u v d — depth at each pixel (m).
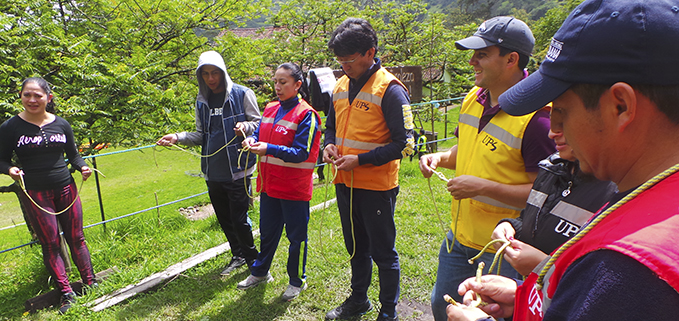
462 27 15.00
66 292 3.24
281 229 3.34
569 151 1.23
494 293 1.11
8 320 3.09
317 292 3.30
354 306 2.94
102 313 3.11
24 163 3.08
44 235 3.15
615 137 0.63
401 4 15.61
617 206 0.62
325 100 5.61
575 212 1.33
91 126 5.82
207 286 3.47
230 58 8.27
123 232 4.77
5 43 5.16
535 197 1.46
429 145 10.66
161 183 11.05
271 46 10.47
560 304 0.62
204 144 3.56
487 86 1.83
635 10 0.58
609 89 0.61
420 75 9.65
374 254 2.67
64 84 5.64
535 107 0.73
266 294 3.30
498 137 1.79
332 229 4.55
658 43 0.56
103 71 6.09
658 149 0.60
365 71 2.48
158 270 3.66
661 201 0.56
